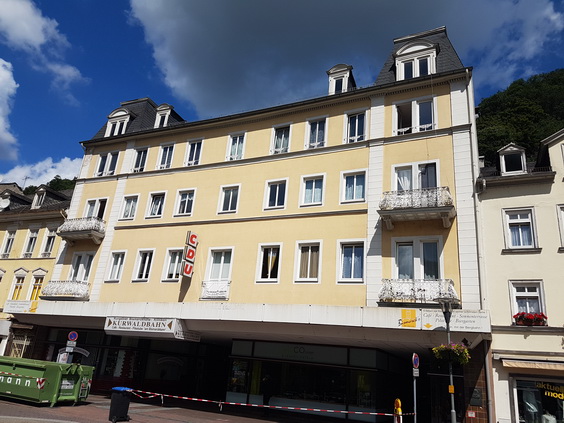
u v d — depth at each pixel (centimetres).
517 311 1550
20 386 1495
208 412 1730
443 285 1527
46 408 1439
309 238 1880
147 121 2764
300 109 2170
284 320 1650
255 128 2275
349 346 1777
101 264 2327
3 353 2506
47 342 2417
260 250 1969
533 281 1552
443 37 2088
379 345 1691
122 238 2347
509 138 4119
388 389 1838
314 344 1841
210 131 2397
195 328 1886
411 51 2036
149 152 2539
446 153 1775
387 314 1506
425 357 2061
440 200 1625
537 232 1600
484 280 1562
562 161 1653
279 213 1998
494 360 1509
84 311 2066
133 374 2181
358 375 1733
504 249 1619
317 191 1986
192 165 2338
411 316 1471
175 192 2327
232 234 2066
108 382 2214
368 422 1645
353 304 1691
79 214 2572
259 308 1705
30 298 2592
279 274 1878
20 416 1248
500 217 1664
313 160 2034
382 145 1906
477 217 1638
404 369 2150
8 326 2545
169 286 2100
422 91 1928
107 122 2802
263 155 2177
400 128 1969
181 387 2306
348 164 1948
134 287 2184
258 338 1925
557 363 1416
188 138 2447
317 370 1811
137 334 1911
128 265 2259
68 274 2406
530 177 1648
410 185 1816
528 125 4347
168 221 2269
